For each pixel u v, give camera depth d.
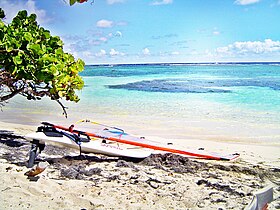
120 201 4.45
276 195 4.95
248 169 6.12
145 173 5.77
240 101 17.53
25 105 16.41
